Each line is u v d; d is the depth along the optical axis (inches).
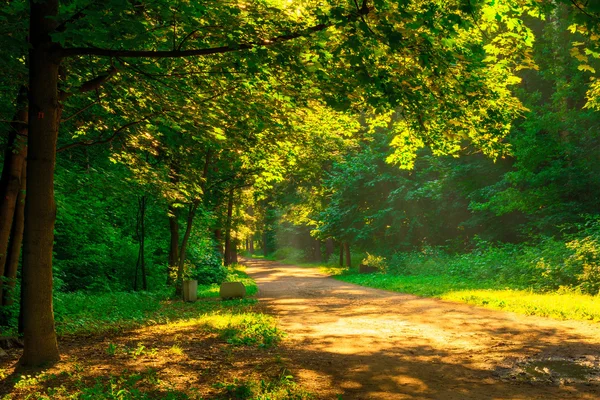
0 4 293.0
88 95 416.5
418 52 293.0
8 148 412.2
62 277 741.3
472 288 719.1
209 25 281.7
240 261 2591.0
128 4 243.1
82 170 594.9
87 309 550.0
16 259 443.8
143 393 237.1
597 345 334.3
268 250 3324.3
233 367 296.0
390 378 272.4
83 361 307.1
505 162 1066.7
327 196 1640.0
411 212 1333.7
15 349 354.6
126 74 350.9
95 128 467.2
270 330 416.5
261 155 522.0
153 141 472.1
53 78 295.0
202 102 375.6
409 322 467.8
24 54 359.9
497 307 528.1
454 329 418.9
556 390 241.4
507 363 297.0
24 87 400.8
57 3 290.2
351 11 256.8
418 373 281.7
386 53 304.0
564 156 899.4
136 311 569.3
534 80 1043.9
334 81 315.9
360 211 1462.8
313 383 263.6
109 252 898.7
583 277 582.2
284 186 1595.7
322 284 1077.1
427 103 349.4
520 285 690.2
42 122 290.5
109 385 253.4
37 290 293.1
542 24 953.5
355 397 239.0
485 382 260.2
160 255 1078.4
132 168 524.1
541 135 895.7
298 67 293.1
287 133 466.3
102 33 251.6
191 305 679.1
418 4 280.7
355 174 1419.8
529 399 229.3
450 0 270.5
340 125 564.7
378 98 301.4
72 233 764.6
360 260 1766.7
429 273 1035.3
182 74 327.9
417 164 1332.4
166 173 580.7
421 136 425.1
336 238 1553.9
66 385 254.1
